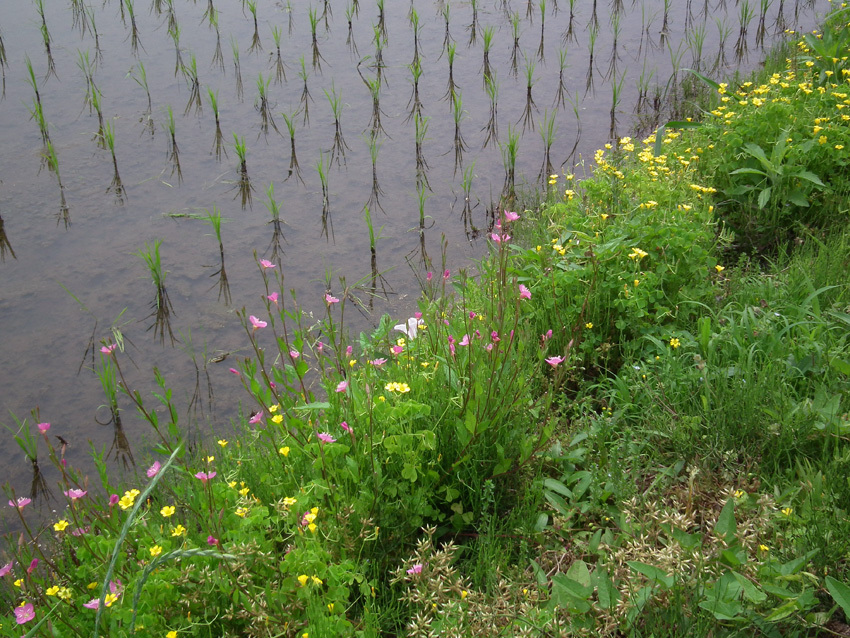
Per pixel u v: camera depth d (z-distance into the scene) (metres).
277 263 5.52
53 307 5.04
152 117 7.28
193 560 2.82
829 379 3.78
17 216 5.86
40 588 3.00
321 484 3.04
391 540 3.20
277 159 6.73
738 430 3.64
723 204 5.59
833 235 5.02
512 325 3.98
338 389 3.28
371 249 5.58
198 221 5.91
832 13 7.75
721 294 4.65
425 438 3.15
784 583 2.75
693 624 2.66
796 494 3.15
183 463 3.57
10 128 7.02
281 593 2.71
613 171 5.16
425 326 4.16
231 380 4.58
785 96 6.05
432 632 2.70
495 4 10.05
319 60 8.43
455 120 7.21
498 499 3.44
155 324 4.95
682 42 8.89
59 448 4.14
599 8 9.93
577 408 4.01
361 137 7.08
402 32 9.18
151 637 2.65
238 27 9.19
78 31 8.98
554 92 7.89
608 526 3.33
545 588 2.97
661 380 3.97
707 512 3.32
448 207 6.15
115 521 2.97
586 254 4.59
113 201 6.09
